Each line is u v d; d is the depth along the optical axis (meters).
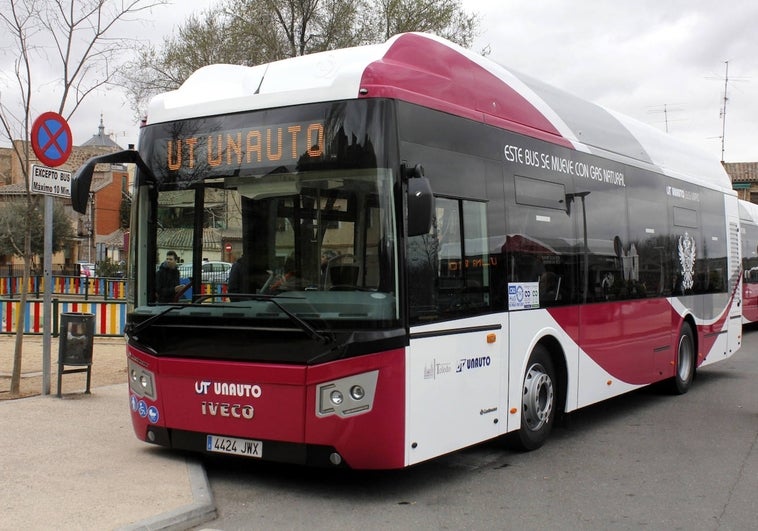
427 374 5.66
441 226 5.93
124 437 7.18
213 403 5.82
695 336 11.55
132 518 4.90
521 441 7.20
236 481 6.20
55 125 8.77
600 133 9.02
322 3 19.48
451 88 6.37
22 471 5.98
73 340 9.13
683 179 11.29
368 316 5.34
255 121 5.90
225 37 19.66
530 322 7.09
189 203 6.11
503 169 6.85
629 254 9.31
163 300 6.18
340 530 5.07
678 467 6.94
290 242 5.66
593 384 8.32
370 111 5.52
